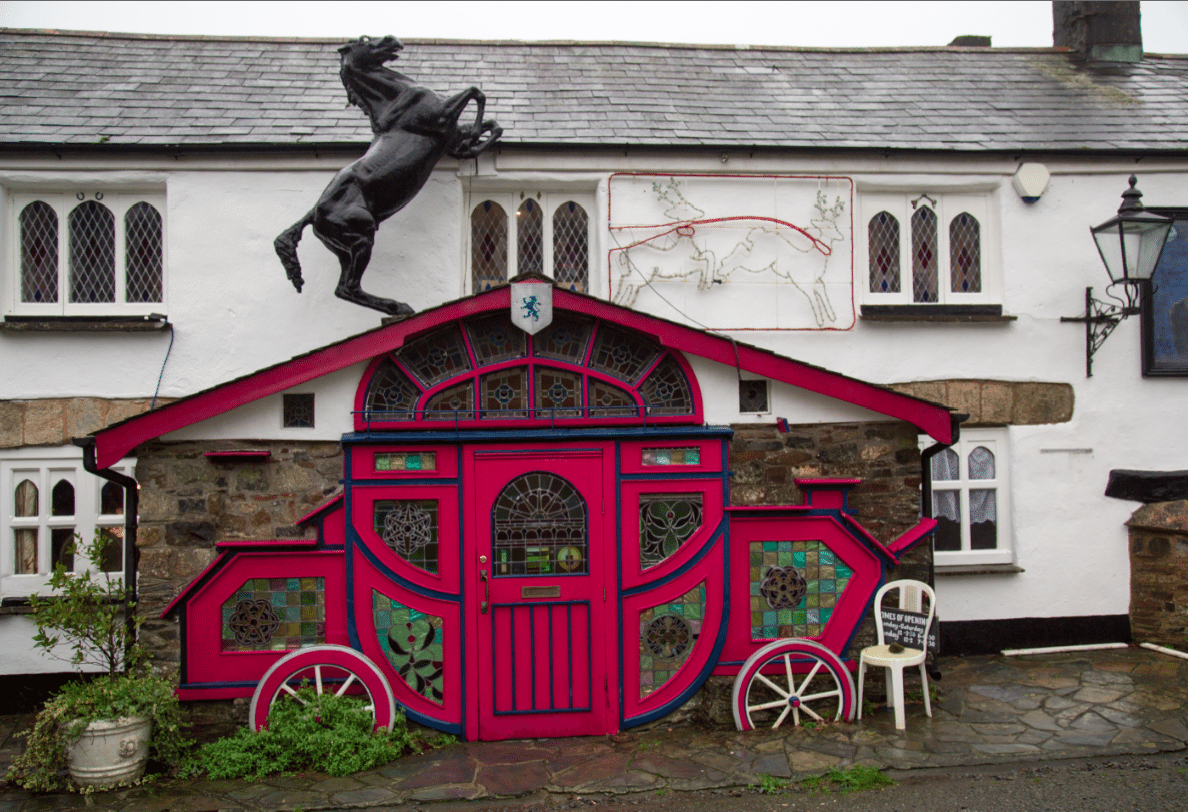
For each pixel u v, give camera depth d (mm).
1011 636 6941
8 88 7176
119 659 5977
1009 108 7840
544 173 6832
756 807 4293
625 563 5309
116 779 4637
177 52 8133
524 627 5266
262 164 6633
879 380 6992
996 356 7078
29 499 6500
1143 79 8508
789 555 5473
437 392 5309
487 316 5355
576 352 5418
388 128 6188
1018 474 7027
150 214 6789
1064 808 4176
